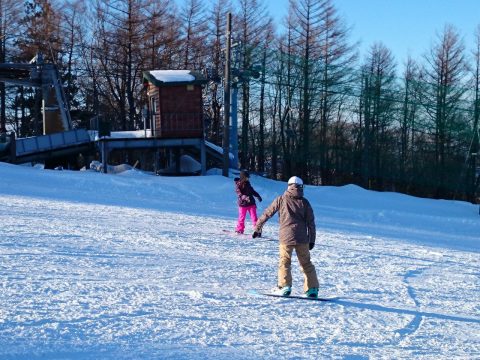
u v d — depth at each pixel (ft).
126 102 171.83
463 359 19.24
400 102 129.29
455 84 145.59
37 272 27.04
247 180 47.65
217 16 162.40
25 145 102.83
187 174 111.55
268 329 20.88
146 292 24.89
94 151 108.78
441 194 135.95
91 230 42.52
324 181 143.43
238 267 32.71
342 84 130.62
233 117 111.14
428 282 33.30
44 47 161.48
